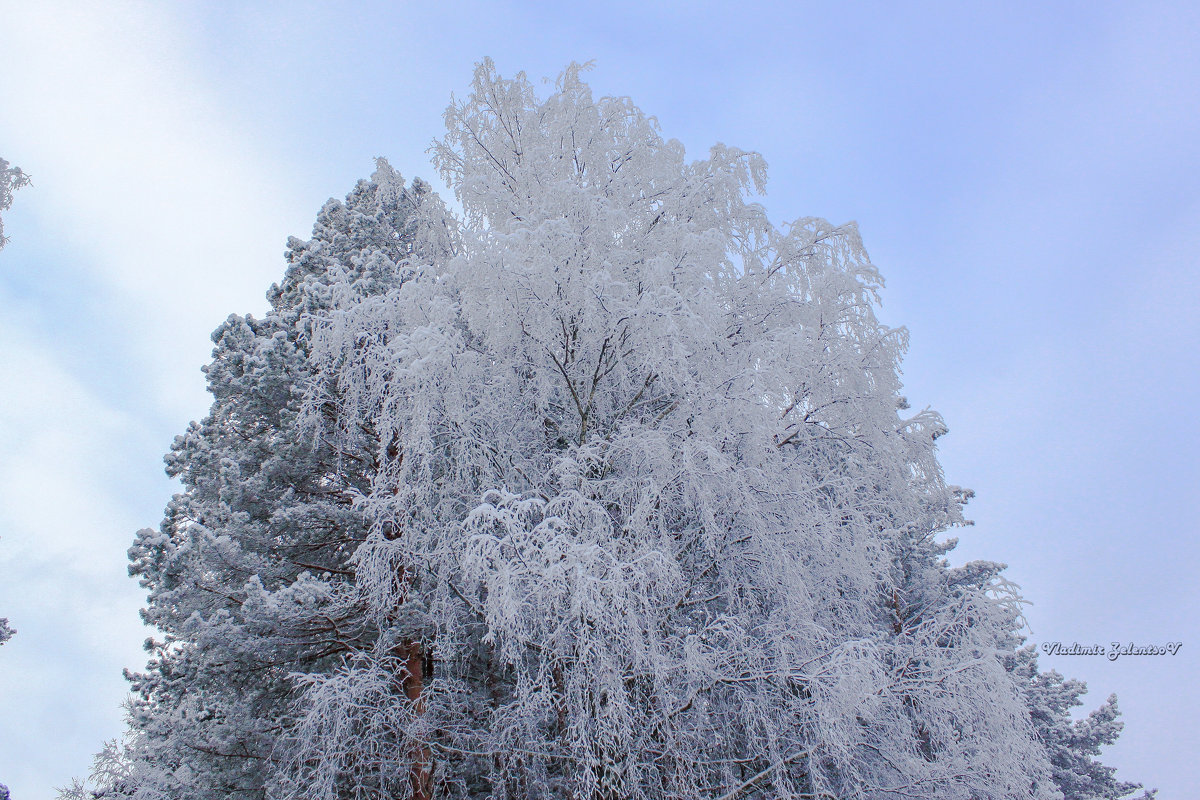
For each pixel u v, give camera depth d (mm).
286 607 7426
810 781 6133
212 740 8242
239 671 8281
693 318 6820
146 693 10758
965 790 6020
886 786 6145
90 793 7957
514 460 7559
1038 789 6203
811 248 9250
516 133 10742
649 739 6246
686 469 6617
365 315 7797
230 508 8859
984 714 6086
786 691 6293
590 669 5871
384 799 7027
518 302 7359
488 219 9789
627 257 8195
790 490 7488
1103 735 17547
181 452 10781
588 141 10039
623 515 6902
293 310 10852
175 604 8242
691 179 9617
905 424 9836
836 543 7348
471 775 7656
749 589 7227
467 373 7148
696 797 6039
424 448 6719
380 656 7066
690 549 7387
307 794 6363
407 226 12883
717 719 6602
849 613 7711
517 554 5758
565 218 7703
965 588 7211
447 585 6961
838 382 8305
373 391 7422
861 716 6012
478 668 8219
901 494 9000
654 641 6086
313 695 6160
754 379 7141
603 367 8062
